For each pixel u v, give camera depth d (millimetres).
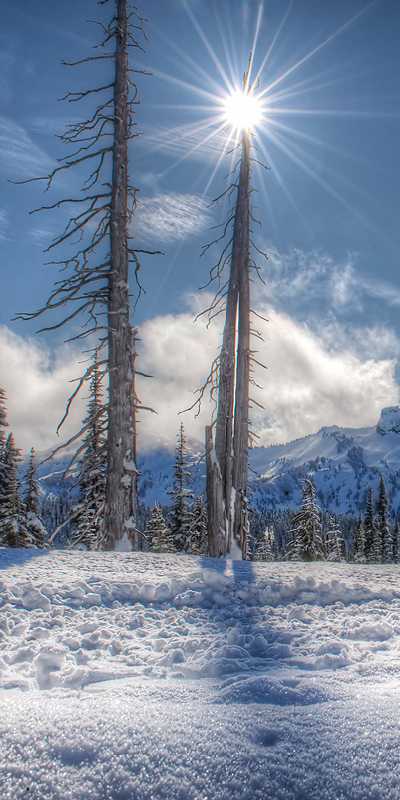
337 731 1544
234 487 10984
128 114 10703
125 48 10664
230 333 11633
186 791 1231
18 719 1603
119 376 9773
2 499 26281
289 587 4945
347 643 3195
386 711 1737
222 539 10438
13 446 27438
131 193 10750
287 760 1360
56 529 9562
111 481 9438
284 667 2627
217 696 1943
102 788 1249
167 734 1514
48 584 4367
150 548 28719
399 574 6398
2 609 3586
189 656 2902
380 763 1341
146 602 4305
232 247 12156
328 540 41250
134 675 2398
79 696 1955
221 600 4535
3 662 2496
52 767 1336
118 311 9914
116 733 1512
